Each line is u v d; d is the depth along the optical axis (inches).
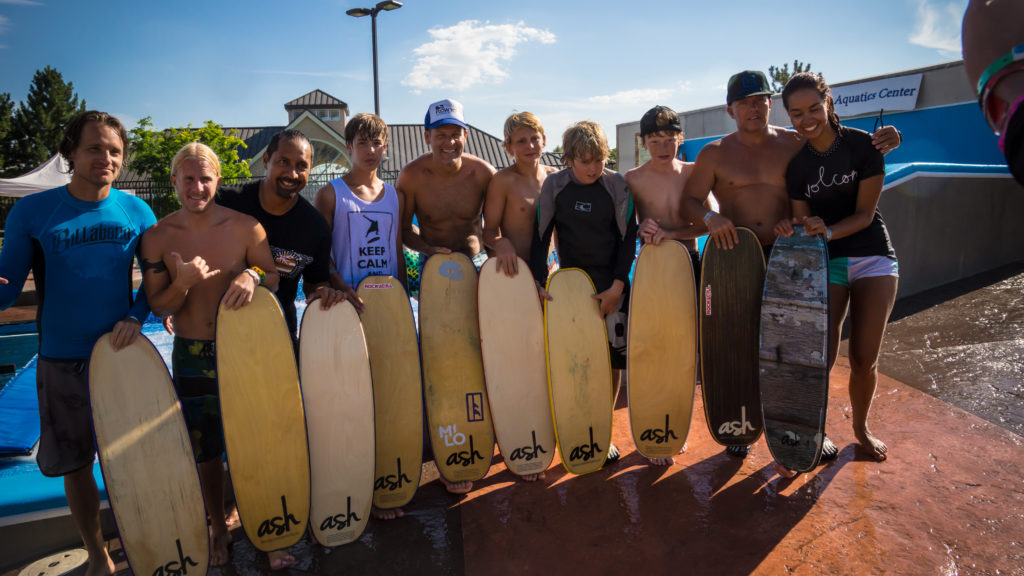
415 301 245.1
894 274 99.9
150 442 80.4
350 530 90.4
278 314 87.5
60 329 81.4
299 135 93.3
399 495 98.8
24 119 1792.6
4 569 88.6
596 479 106.2
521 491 103.9
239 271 89.1
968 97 394.3
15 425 112.8
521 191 120.2
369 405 93.0
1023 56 23.4
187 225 85.7
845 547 81.0
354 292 103.6
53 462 81.0
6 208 744.3
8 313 307.0
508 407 107.9
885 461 103.3
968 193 207.5
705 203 116.1
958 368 140.3
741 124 108.7
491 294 109.5
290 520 86.0
